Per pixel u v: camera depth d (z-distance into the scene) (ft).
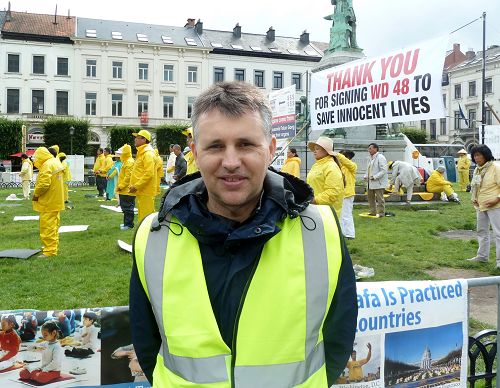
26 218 41.39
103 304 17.60
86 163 144.46
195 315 5.37
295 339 5.39
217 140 5.36
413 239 29.71
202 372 5.23
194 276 5.50
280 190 5.71
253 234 5.42
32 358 7.75
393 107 21.81
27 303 17.65
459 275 21.84
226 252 5.59
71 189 85.35
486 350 9.86
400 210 46.09
